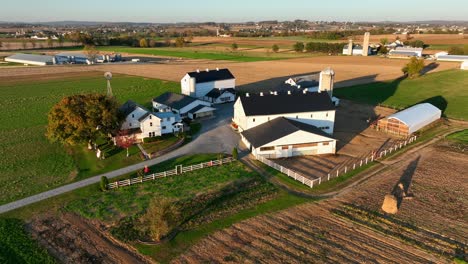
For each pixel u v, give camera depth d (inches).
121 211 1568.7
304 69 5698.8
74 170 1991.9
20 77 5034.5
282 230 1434.5
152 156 2171.5
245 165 2053.4
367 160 2132.1
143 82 4601.4
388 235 1401.3
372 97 3727.9
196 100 3006.9
